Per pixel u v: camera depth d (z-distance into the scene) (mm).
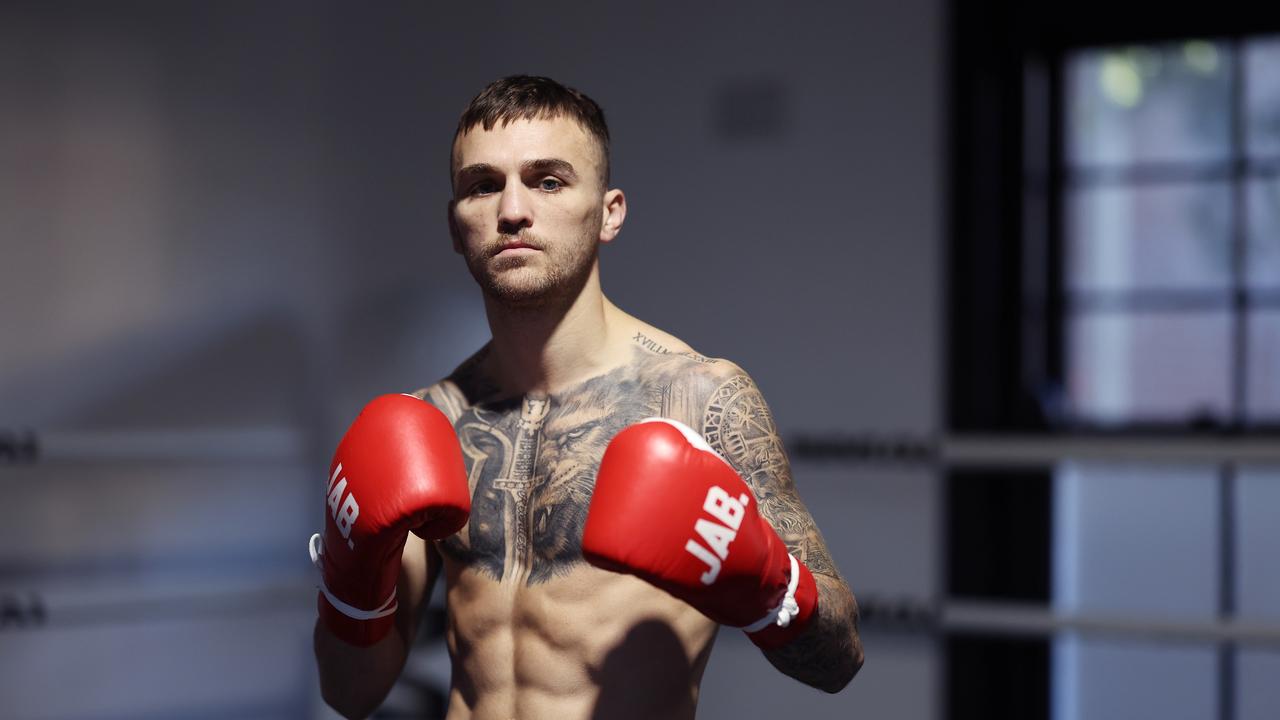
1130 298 3336
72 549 3326
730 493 1126
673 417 1267
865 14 3664
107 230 3396
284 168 3809
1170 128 3287
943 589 3484
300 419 3861
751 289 3781
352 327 3977
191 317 3596
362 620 1293
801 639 1186
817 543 1264
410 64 4098
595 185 1283
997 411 3475
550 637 1238
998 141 3482
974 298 3486
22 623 2701
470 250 1273
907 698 3527
